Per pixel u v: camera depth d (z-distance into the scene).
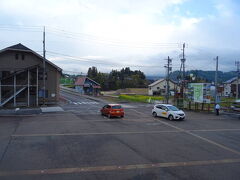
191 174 8.09
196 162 9.45
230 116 26.80
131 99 52.06
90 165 8.88
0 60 34.91
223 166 9.00
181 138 14.20
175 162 9.41
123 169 8.50
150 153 10.66
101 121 21.36
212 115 27.73
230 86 82.25
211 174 8.12
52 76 38.75
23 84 35.66
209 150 11.41
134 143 12.62
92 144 12.26
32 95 36.88
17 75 35.75
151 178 7.68
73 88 91.75
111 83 108.38
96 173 8.06
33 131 15.88
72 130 16.42
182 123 20.73
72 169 8.43
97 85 76.75
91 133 15.39
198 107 35.28
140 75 132.62
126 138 13.93
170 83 84.19
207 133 16.06
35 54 36.28
